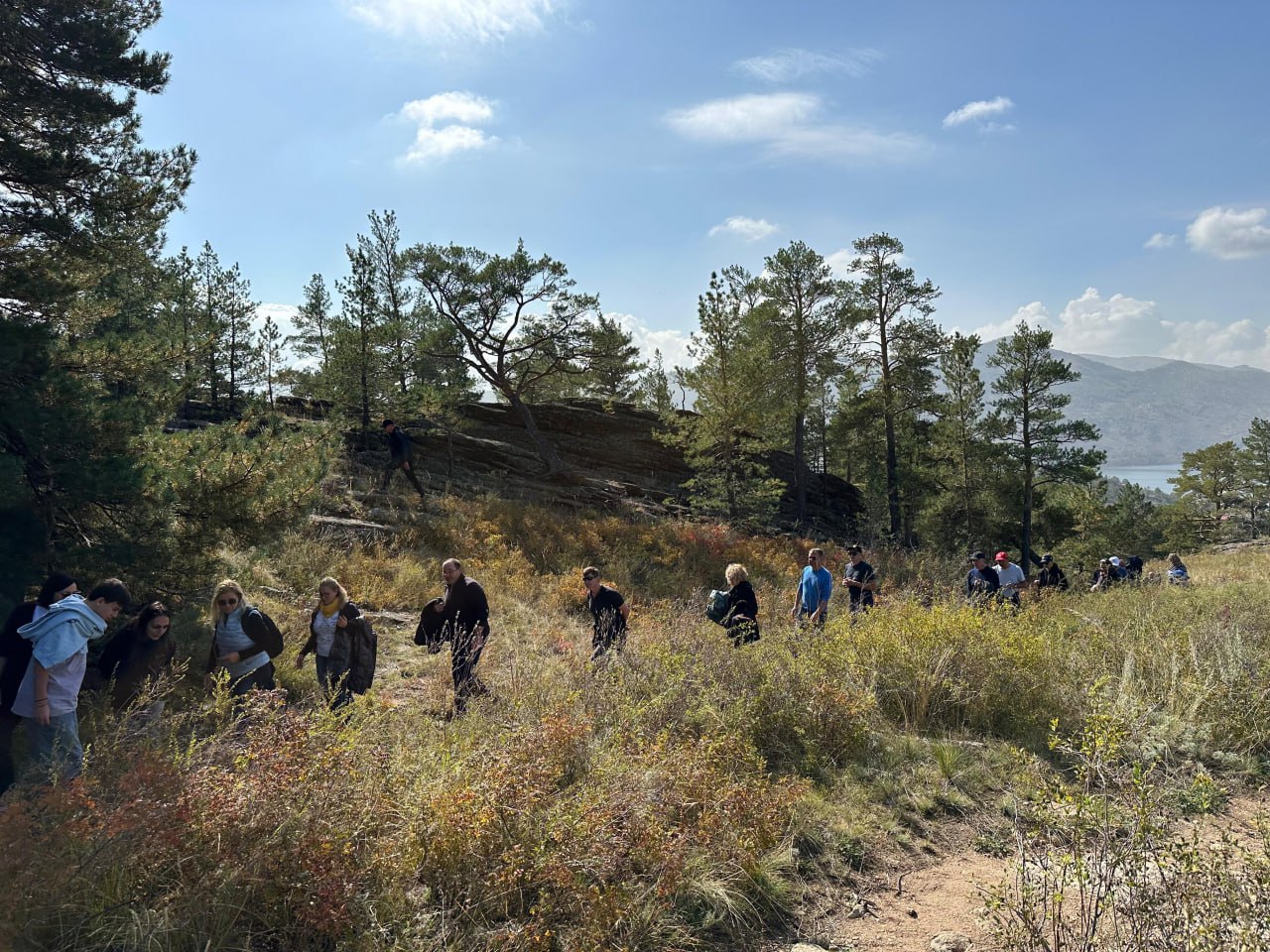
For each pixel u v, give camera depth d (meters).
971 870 4.45
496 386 26.47
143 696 4.70
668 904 3.70
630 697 5.99
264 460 8.08
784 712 6.06
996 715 6.75
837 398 35.75
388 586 12.47
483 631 7.17
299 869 3.21
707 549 19.14
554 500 23.83
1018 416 34.53
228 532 8.10
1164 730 6.19
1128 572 16.66
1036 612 9.37
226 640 6.05
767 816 4.44
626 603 7.70
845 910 3.99
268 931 3.11
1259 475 73.75
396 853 3.50
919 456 38.78
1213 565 25.84
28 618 4.50
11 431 6.77
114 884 3.06
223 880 3.09
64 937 2.83
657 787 4.38
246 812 3.31
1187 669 7.04
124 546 6.96
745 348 25.25
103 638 6.76
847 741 5.95
